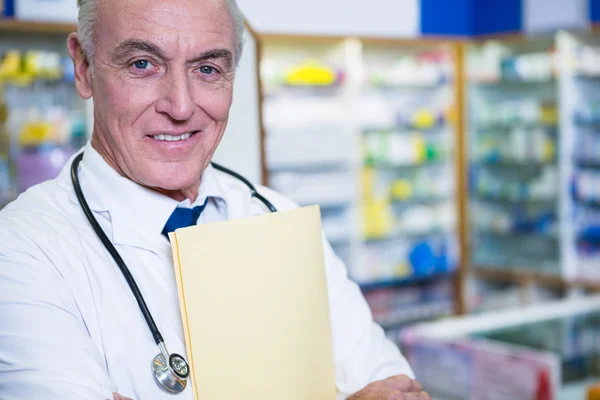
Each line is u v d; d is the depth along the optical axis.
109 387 0.83
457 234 6.17
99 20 0.90
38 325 0.83
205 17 0.89
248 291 0.86
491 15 5.86
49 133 4.51
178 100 0.88
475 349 2.78
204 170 1.07
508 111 5.97
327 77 5.54
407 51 6.17
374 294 6.05
